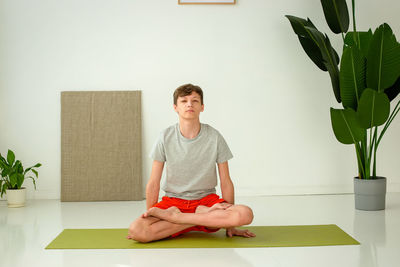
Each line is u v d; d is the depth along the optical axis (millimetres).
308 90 3914
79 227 2820
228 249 2291
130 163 3828
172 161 2516
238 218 2312
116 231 2701
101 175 3816
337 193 3957
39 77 3826
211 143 2518
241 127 3900
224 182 2584
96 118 3830
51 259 2162
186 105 2447
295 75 3906
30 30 3805
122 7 3822
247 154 3908
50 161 3857
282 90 3906
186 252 2244
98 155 3818
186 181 2539
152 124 3871
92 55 3832
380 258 2146
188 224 2402
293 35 3885
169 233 2430
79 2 3809
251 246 2342
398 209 3285
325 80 3912
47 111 3842
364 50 3420
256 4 3859
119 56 3838
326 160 3943
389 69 3072
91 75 3838
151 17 3834
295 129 3922
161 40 3846
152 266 2045
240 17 3861
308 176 3941
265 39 3883
